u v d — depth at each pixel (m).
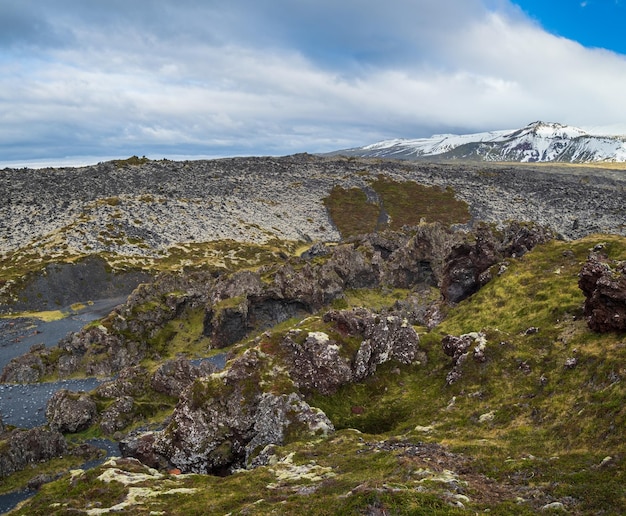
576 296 68.81
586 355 50.75
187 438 54.94
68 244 175.12
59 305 144.75
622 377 42.97
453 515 26.92
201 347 107.62
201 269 163.12
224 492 37.59
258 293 115.12
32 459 60.94
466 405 52.44
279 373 60.03
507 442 41.22
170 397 80.19
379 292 134.50
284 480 38.69
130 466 46.59
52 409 74.94
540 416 44.91
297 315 118.25
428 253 140.88
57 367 97.12
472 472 35.69
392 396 60.03
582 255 84.31
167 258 177.12
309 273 125.25
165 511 34.62
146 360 101.19
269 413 54.66
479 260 93.31
